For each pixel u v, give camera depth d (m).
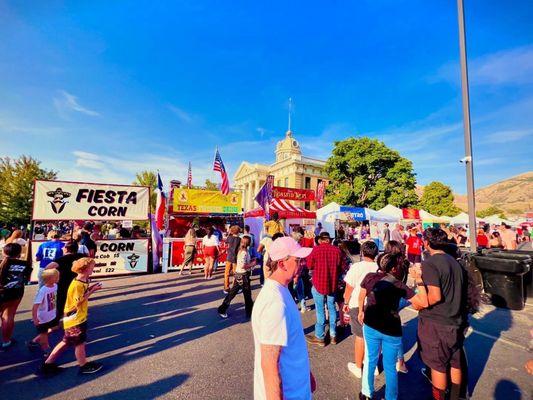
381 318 2.64
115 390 3.01
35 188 8.71
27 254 8.30
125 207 9.90
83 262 3.44
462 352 2.81
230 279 8.66
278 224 8.32
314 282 4.30
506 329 4.85
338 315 5.25
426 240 2.89
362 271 3.47
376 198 29.56
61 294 4.65
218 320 5.20
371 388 2.73
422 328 2.65
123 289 7.51
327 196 32.41
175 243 10.32
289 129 50.47
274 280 1.67
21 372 3.36
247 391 3.00
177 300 6.47
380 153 29.67
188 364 3.58
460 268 2.62
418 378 3.34
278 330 1.43
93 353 3.88
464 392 2.82
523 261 5.89
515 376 3.36
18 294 4.07
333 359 3.77
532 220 31.56
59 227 21.05
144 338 4.38
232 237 7.36
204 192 13.73
